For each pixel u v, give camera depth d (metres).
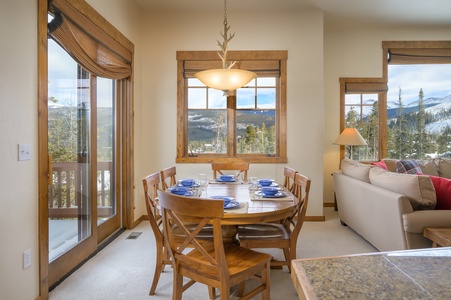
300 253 2.92
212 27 4.16
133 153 3.77
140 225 3.88
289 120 4.16
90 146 2.84
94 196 2.89
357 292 0.63
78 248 2.60
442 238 2.04
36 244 1.99
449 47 4.81
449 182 2.39
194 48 4.17
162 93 4.17
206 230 2.31
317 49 4.13
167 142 4.18
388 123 5.00
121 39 3.39
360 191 3.16
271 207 1.97
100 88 3.20
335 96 4.91
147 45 4.16
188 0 3.86
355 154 4.98
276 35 4.14
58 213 2.39
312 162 4.15
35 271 1.98
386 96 4.95
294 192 2.68
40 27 1.99
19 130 1.84
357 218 3.31
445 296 0.60
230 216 1.81
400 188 2.48
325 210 4.72
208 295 2.15
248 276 1.66
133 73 3.80
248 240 2.19
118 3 3.35
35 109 1.98
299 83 4.14
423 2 3.93
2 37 1.71
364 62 4.87
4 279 1.73
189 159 4.17
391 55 4.84
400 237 2.40
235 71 2.65
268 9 4.12
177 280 1.71
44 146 2.05
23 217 1.88
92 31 2.69
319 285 0.66
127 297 2.12
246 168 3.46
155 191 2.47
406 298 0.60
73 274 2.46
